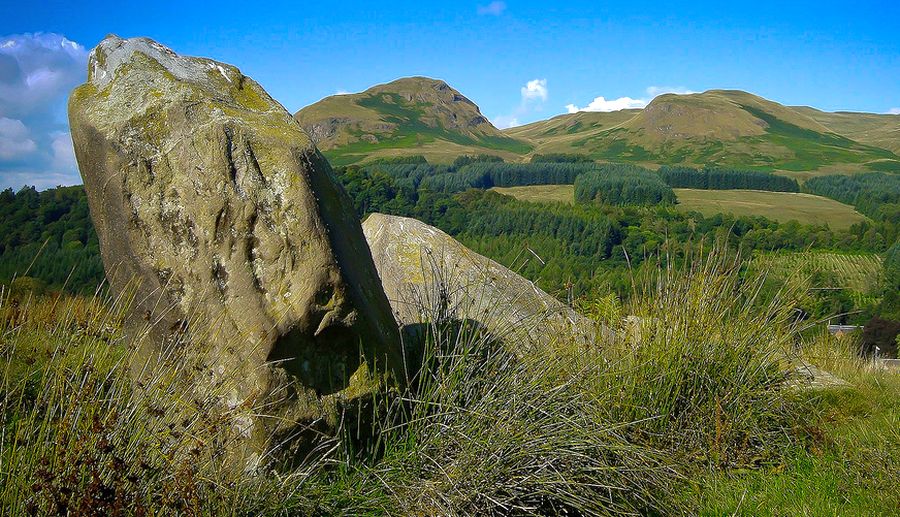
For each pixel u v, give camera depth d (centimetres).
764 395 553
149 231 402
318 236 393
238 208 393
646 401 517
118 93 421
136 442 336
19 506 298
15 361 419
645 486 440
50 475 300
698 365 535
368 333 409
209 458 355
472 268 669
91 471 311
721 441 507
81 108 423
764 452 507
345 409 400
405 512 366
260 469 368
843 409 611
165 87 418
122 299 414
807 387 612
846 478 468
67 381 346
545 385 464
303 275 388
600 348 538
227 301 390
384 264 690
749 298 585
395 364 430
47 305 533
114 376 369
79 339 388
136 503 315
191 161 399
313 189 404
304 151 412
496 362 468
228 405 378
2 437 318
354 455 405
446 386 439
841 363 862
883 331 1612
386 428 411
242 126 406
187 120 406
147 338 405
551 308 579
